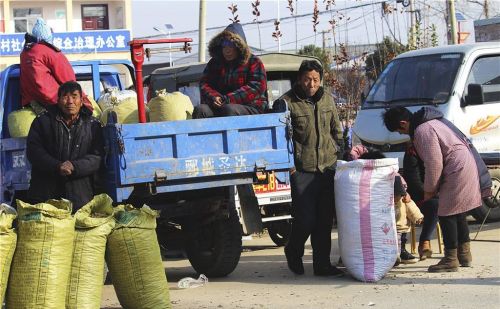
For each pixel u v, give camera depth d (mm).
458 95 13180
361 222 8883
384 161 8945
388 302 7766
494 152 12633
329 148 9312
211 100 9055
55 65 8852
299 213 9203
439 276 8898
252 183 8867
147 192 8344
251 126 8727
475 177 8977
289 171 9008
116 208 7676
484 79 13578
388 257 8852
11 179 9203
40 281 6945
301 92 9227
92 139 8148
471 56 13562
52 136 8078
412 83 13773
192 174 8383
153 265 7645
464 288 8203
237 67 9203
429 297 7887
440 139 8930
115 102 9148
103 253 7461
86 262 7297
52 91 8828
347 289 8516
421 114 9070
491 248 10719
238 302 8109
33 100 9031
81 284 7266
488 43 14078
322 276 9391
